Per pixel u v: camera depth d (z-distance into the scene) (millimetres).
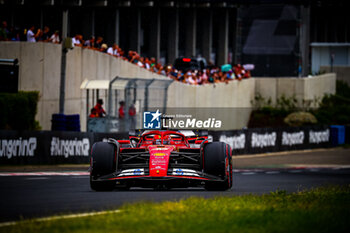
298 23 157250
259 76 158750
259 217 25328
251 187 46531
